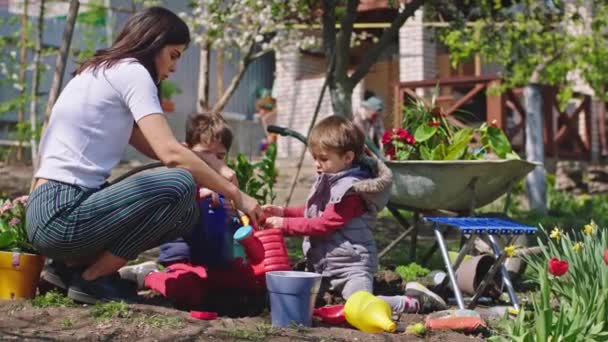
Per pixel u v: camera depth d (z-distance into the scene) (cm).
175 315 328
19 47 1234
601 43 898
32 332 299
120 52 341
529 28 827
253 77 1587
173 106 1447
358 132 376
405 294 387
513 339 283
